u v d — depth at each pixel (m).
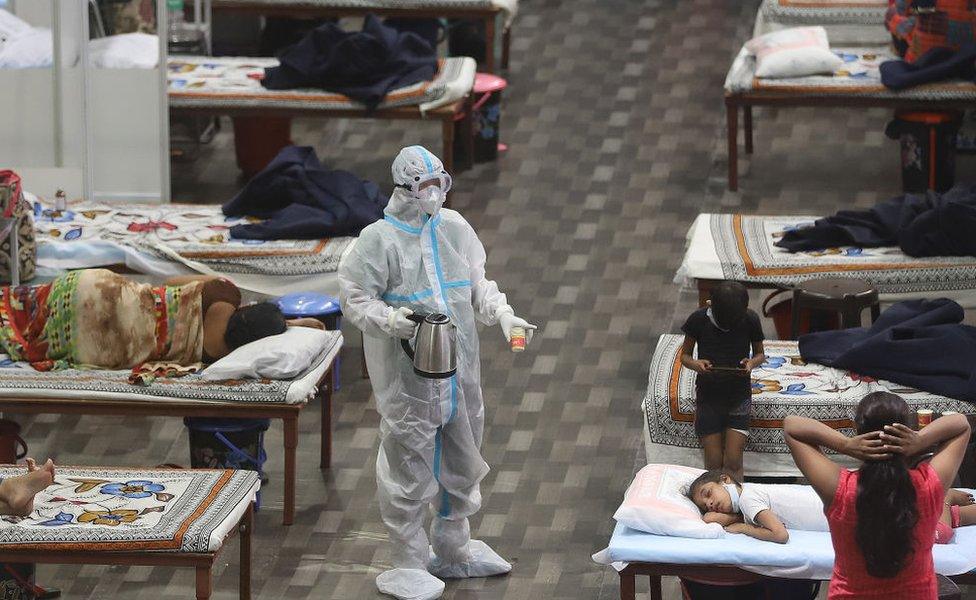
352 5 28.23
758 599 14.15
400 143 27.59
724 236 20.61
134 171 24.34
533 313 21.89
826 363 17.30
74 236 20.70
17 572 15.31
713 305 16.09
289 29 28.94
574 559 16.53
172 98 24.33
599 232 24.23
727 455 16.19
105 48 24.00
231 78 25.09
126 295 17.45
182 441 18.91
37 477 13.98
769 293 22.25
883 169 26.28
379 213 21.00
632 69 30.14
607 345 21.11
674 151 26.95
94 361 17.44
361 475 18.17
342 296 15.51
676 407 16.62
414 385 15.41
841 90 24.56
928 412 14.95
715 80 29.62
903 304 17.94
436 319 15.17
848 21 27.47
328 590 15.97
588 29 31.98
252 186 21.31
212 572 16.30
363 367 20.56
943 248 19.73
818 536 13.80
